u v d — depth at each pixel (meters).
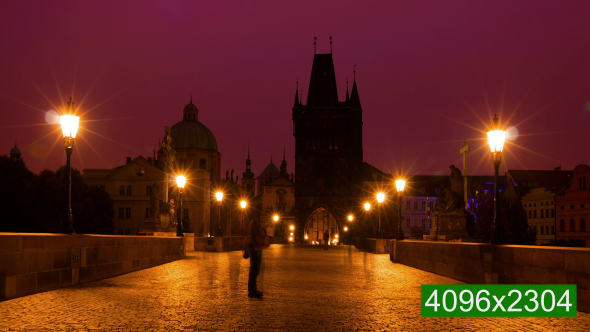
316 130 113.88
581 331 10.46
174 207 42.69
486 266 17.11
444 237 32.91
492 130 17.98
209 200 128.00
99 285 16.89
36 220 82.06
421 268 25.30
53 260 15.53
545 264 13.56
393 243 32.03
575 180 93.19
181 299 13.94
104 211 95.50
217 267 25.22
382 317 11.73
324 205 111.69
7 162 86.00
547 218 102.88
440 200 33.53
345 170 112.75
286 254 42.53
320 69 116.38
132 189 115.25
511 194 116.38
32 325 10.22
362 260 33.53
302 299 14.32
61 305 12.64
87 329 9.91
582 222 90.88
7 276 13.39
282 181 131.12
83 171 116.12
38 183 81.25
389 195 122.38
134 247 22.64
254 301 13.76
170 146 44.09
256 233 14.72
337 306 13.17
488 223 85.81
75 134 17.80
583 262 12.16
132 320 10.85
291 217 129.62
